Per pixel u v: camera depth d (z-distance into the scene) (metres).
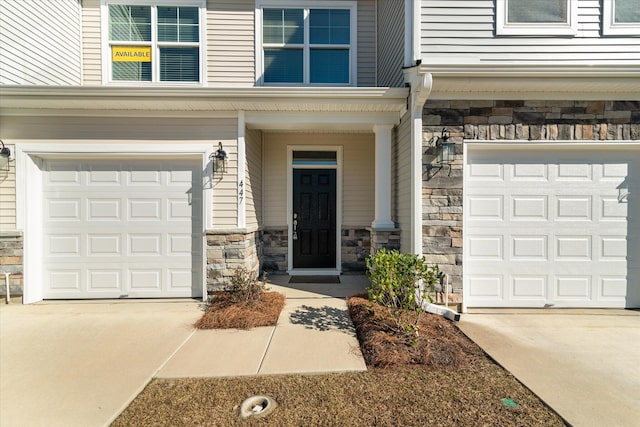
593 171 4.10
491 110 3.99
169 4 5.49
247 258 4.60
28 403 2.24
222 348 3.06
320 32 5.76
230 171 4.47
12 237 4.27
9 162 4.26
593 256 4.12
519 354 2.94
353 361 2.80
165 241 4.55
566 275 4.13
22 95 4.04
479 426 2.00
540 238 4.13
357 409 2.17
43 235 4.46
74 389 2.40
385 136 4.74
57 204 4.46
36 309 4.12
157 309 4.14
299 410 2.16
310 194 6.12
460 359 2.82
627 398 2.29
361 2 5.77
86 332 3.44
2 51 4.11
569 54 3.88
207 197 4.44
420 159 3.99
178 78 5.56
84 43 5.45
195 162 4.54
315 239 6.16
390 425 2.02
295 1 5.67
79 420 2.07
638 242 4.10
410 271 3.25
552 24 3.88
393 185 4.95
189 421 2.06
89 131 4.35
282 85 5.70
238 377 2.56
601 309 4.12
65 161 4.46
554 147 4.02
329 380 2.52
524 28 3.88
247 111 4.50
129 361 2.82
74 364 2.77
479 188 4.11
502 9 3.88
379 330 3.27
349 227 6.10
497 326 3.59
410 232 4.20
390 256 3.38
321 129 5.12
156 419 2.08
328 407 2.19
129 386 2.45
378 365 2.73
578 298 4.14
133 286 4.54
